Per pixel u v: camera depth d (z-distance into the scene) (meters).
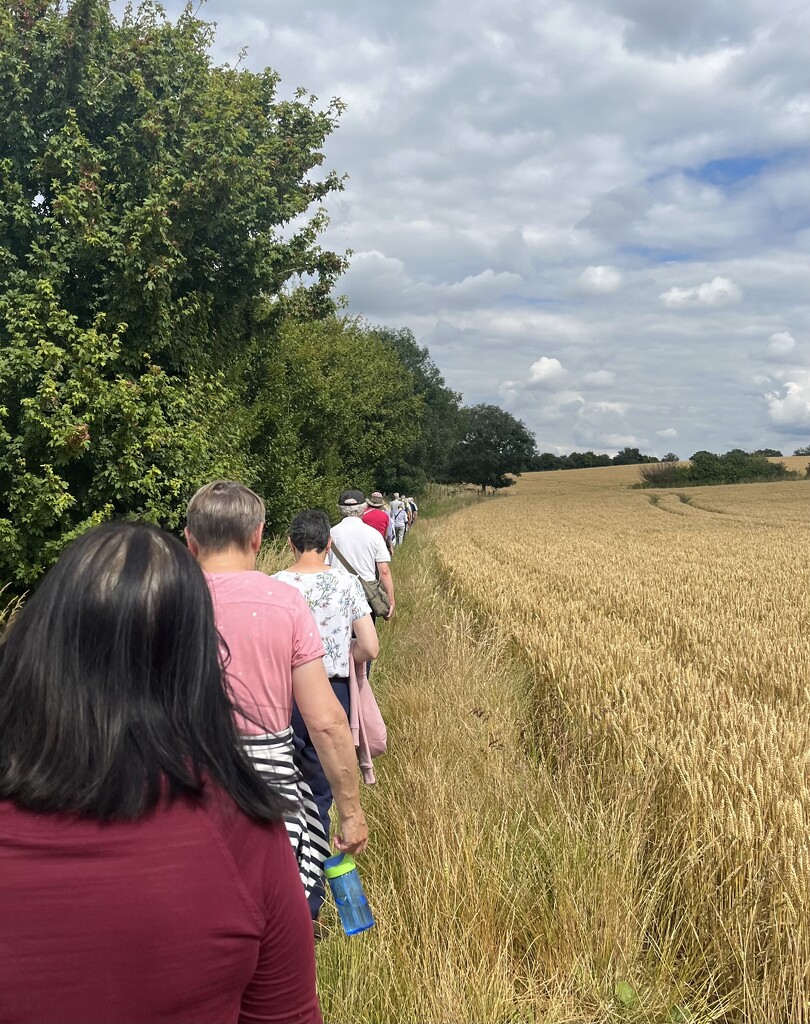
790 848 3.36
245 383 20.91
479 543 29.39
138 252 12.32
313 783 3.63
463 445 112.88
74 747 1.09
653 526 41.72
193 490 13.12
